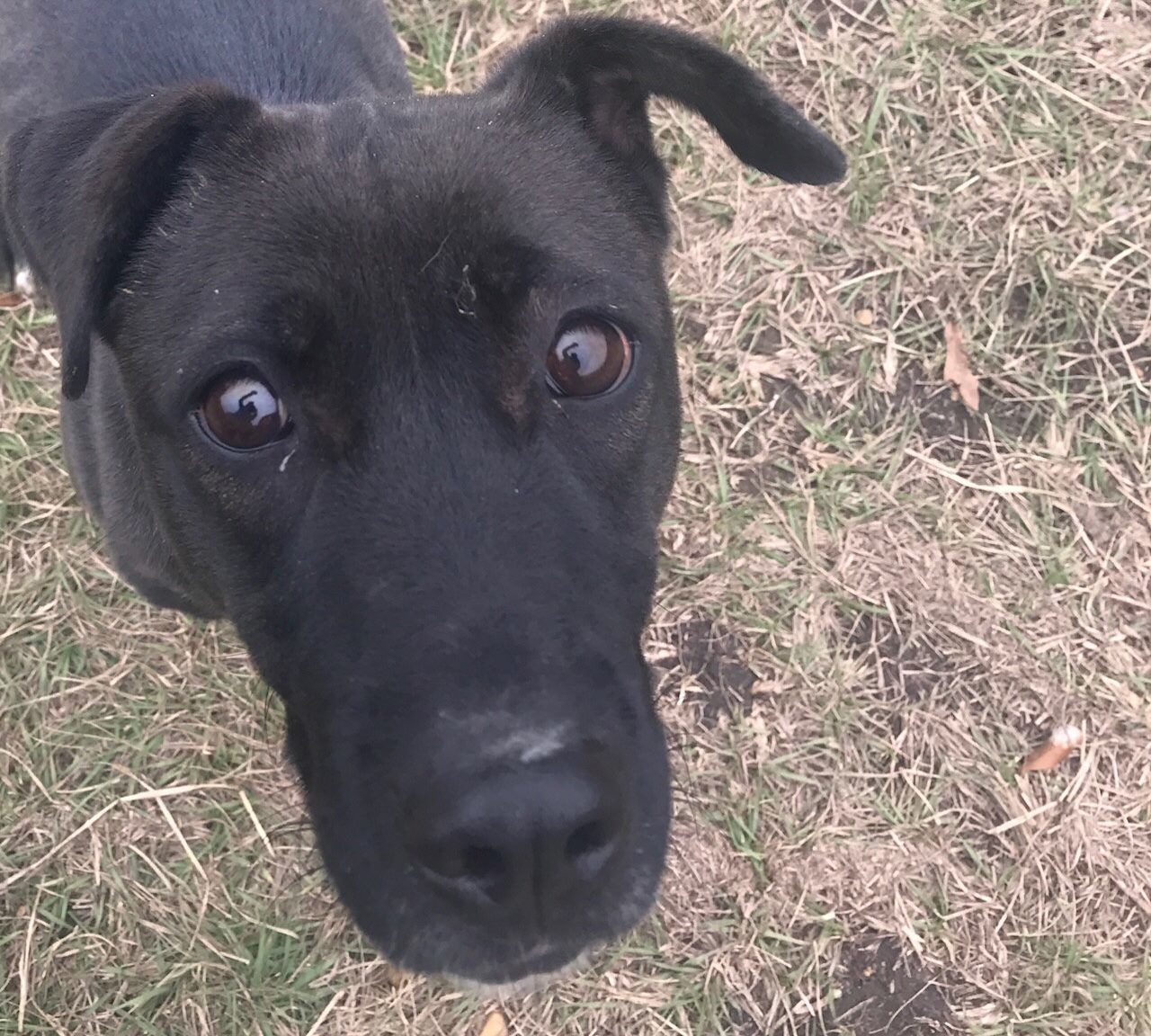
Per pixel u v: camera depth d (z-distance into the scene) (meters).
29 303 0.53
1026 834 0.48
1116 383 0.54
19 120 0.45
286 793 0.48
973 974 0.47
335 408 0.29
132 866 0.47
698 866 0.48
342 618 0.28
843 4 0.58
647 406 0.31
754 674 0.50
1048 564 0.52
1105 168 0.57
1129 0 0.59
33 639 0.49
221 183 0.31
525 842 0.26
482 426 0.29
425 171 0.30
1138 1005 0.46
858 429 0.53
